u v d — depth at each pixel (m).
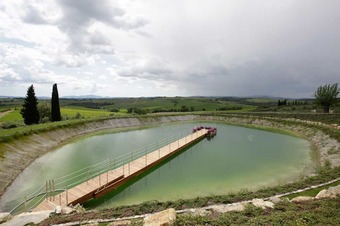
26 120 45.81
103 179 15.82
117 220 9.05
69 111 74.00
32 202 13.48
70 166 20.45
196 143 31.66
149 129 44.97
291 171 18.58
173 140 33.00
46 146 26.53
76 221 9.00
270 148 28.03
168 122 56.66
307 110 72.12
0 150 19.56
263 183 16.03
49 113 56.72
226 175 17.98
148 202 10.95
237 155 24.70
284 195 11.44
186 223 7.63
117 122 47.47
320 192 10.91
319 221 7.40
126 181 16.67
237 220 7.85
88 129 39.50
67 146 28.66
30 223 8.99
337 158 19.44
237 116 58.56
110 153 25.34
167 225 7.32
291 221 7.40
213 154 25.31
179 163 21.75
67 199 12.62
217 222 7.76
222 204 10.56
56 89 47.53
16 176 17.72
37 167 20.12
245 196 11.40
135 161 20.39
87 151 26.16
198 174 18.38
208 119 61.50
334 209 8.23
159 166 20.81
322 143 27.06
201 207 10.22
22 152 21.91
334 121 38.84
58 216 9.49
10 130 26.02
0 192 14.83
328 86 55.72
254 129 45.41
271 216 7.87
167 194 14.62
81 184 14.99
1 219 9.27
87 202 13.77
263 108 87.44
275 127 46.38
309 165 20.02
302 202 9.68
